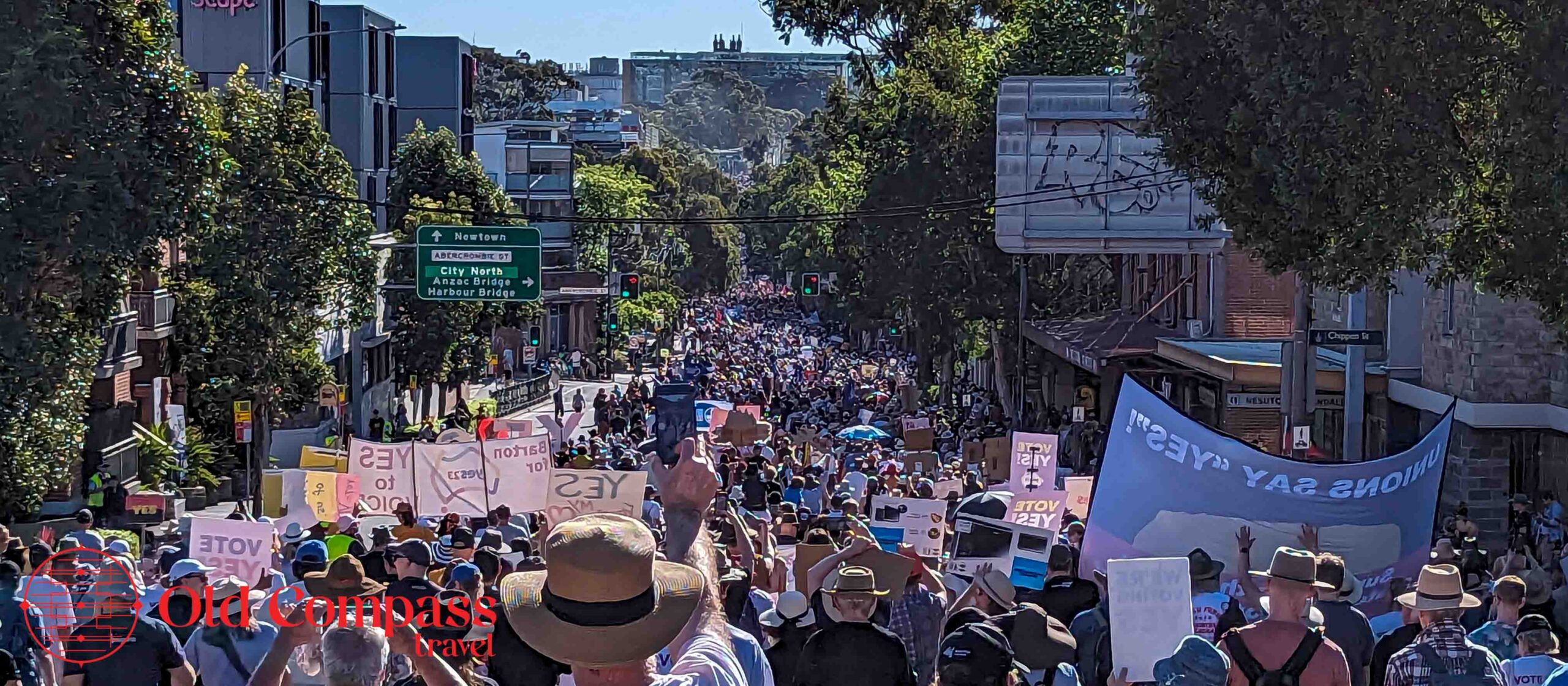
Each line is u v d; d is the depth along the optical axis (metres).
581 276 84.94
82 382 25.67
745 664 4.41
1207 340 37.03
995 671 6.81
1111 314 48.75
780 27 51.75
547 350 97.75
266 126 34.12
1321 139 14.86
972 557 11.79
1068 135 33.22
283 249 34.78
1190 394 40.03
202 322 34.84
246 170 33.75
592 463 23.86
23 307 22.17
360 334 53.69
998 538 11.78
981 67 46.84
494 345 82.50
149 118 21.78
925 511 15.24
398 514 17.47
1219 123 16.88
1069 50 45.28
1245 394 32.41
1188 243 33.09
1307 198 15.38
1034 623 8.49
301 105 35.22
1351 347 25.66
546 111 134.50
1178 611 8.33
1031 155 33.31
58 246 20.69
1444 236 15.95
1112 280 52.06
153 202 21.53
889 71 51.78
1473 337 26.80
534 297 38.88
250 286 34.31
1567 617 12.77
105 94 20.86
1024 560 11.76
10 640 8.96
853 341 107.12
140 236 21.52
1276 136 15.58
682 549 4.19
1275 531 10.63
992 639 6.85
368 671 5.56
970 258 47.19
